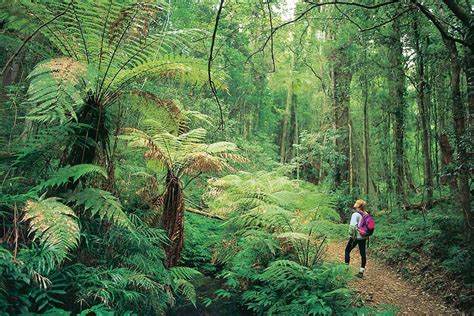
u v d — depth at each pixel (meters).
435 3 6.91
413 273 6.85
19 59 5.18
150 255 3.91
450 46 6.51
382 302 5.45
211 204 6.38
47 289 2.84
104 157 3.86
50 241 2.60
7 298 2.56
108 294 2.94
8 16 3.21
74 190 3.44
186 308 4.21
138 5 3.33
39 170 3.71
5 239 2.92
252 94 19.38
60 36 3.45
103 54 3.55
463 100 6.62
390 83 11.27
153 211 4.59
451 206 7.72
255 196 5.96
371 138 15.14
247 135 19.97
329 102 14.27
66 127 3.39
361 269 6.46
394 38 8.34
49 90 2.56
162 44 3.75
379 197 14.67
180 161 4.64
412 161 15.91
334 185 12.97
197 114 5.26
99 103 3.73
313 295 4.23
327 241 5.57
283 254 5.43
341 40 11.05
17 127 5.11
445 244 6.91
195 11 11.67
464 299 5.32
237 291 4.87
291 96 23.42
